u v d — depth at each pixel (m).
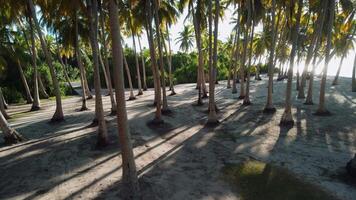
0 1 17.22
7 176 9.09
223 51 57.06
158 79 15.07
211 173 8.73
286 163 9.33
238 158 9.95
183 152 10.68
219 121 15.40
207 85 35.03
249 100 20.17
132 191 7.20
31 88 36.72
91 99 30.84
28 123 17.44
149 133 13.47
